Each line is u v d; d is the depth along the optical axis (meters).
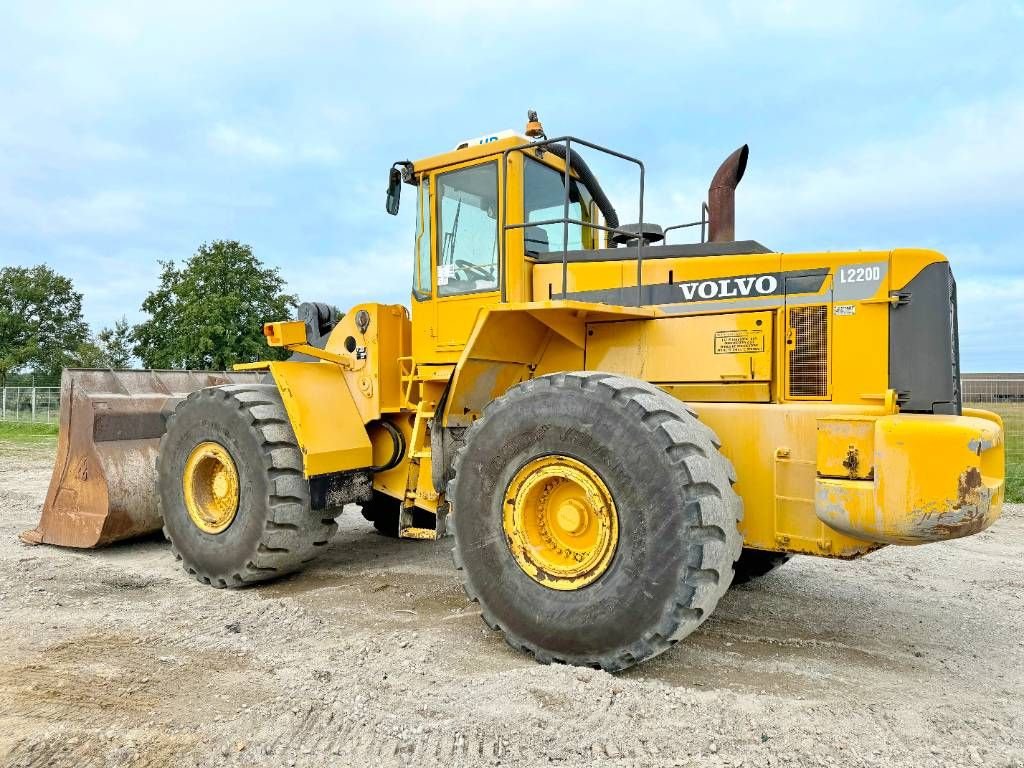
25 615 4.28
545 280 4.63
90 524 5.87
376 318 5.20
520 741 2.74
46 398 27.08
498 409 3.81
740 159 4.60
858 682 3.45
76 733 2.82
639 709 2.94
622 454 3.33
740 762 2.62
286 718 2.92
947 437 3.10
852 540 3.37
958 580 5.25
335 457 4.97
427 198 5.09
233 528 4.93
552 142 4.28
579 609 3.40
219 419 5.02
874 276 3.67
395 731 2.81
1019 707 3.14
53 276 49.94
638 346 4.25
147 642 3.85
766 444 3.60
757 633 4.14
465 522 3.87
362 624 4.25
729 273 4.01
